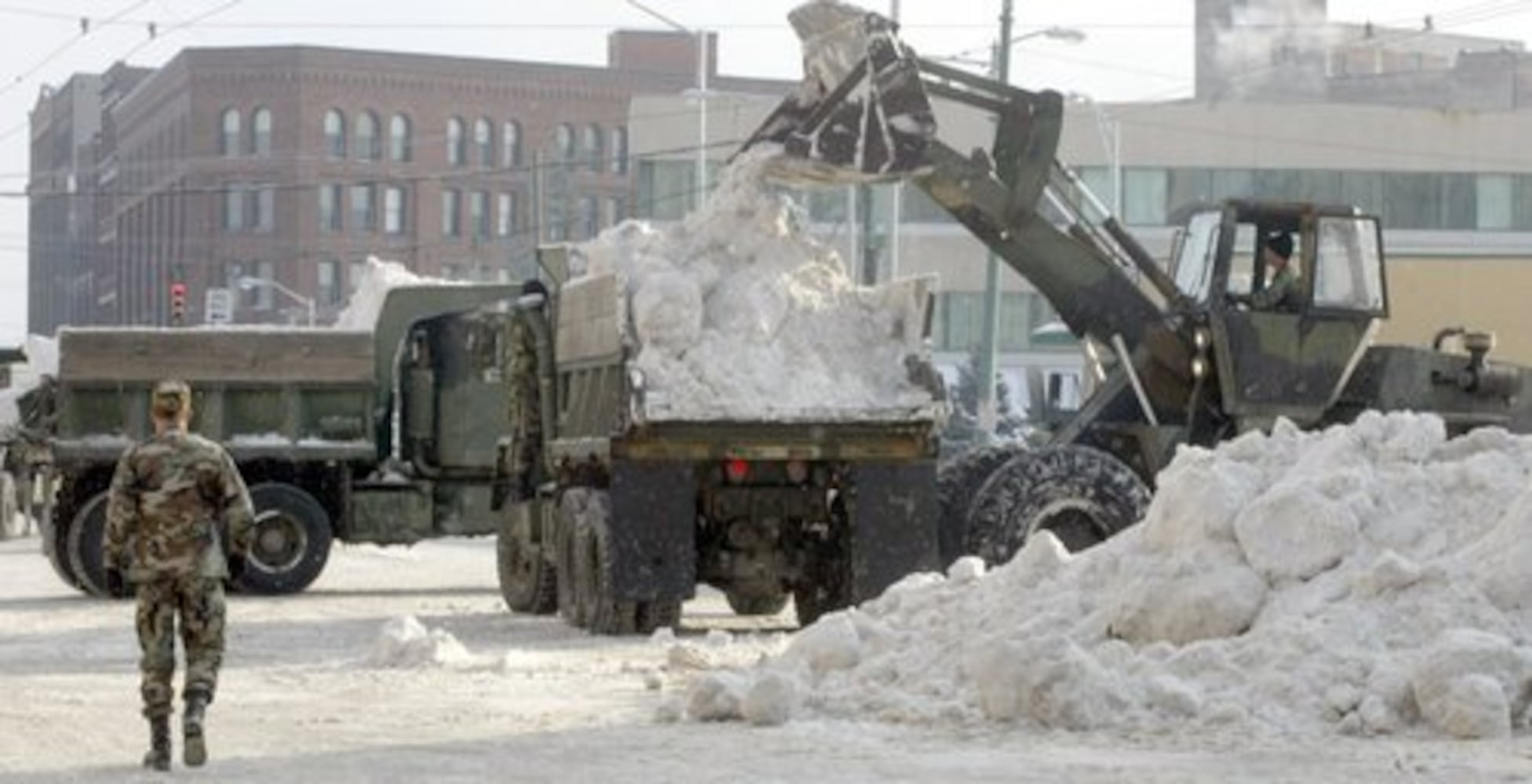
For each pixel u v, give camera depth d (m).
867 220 79.50
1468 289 71.94
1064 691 21.02
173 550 18.94
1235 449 24.16
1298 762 18.83
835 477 34.97
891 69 36.59
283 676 27.61
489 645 32.47
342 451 46.59
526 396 39.38
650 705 23.92
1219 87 182.38
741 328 34.53
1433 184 127.88
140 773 18.75
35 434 48.22
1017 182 38.22
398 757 19.72
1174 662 21.66
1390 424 23.88
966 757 19.28
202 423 46.09
